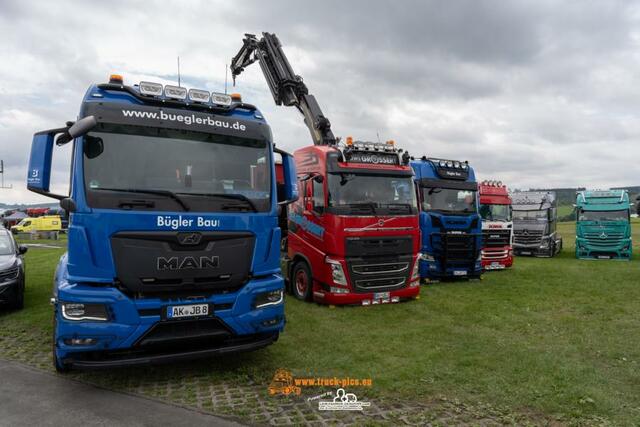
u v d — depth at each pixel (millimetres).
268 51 13055
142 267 4559
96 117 4762
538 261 18859
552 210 21906
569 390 4793
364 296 9094
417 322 7891
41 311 8555
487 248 14984
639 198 17781
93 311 4398
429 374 5328
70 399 4562
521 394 4711
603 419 4129
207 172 5121
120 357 4527
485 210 15508
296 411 4355
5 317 8156
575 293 10664
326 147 9648
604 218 19562
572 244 31891
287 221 10961
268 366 5590
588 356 6008
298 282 10211
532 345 6523
